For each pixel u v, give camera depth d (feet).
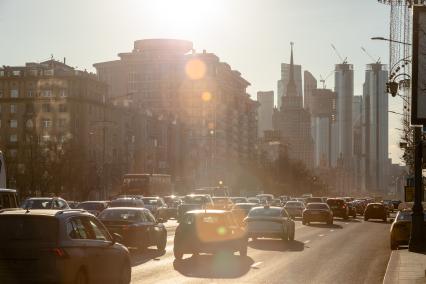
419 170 126.93
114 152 592.60
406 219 134.72
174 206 298.35
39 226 55.72
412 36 91.30
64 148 421.18
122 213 119.44
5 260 54.70
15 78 561.02
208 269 92.68
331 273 91.20
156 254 117.08
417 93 90.99
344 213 308.19
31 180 378.73
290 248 134.82
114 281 64.23
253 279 82.07
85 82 565.94
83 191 417.49
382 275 89.35
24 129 528.63
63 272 54.54
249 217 150.41
